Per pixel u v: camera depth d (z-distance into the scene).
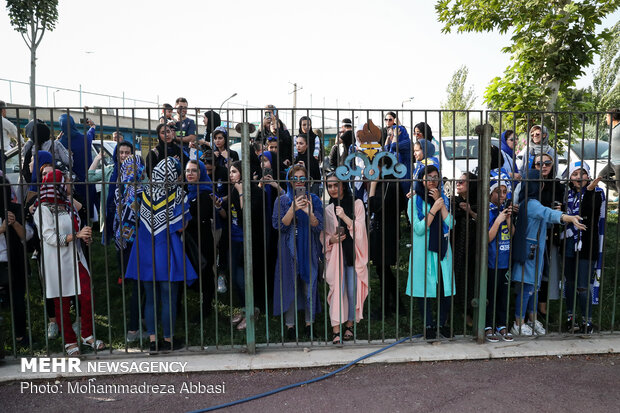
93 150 7.22
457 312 4.93
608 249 6.90
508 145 5.55
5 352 3.94
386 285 4.81
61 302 3.71
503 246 4.28
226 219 4.86
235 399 3.20
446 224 4.14
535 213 4.13
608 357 3.88
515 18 7.61
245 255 3.79
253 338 3.85
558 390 3.29
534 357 3.87
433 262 4.16
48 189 3.85
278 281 4.12
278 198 3.86
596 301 4.47
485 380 3.46
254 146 5.02
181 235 3.98
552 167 4.45
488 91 7.90
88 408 3.09
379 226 4.83
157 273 3.85
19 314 4.11
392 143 5.32
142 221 3.89
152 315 4.00
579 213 4.05
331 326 4.56
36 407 3.11
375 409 3.05
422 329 4.45
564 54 7.29
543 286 4.75
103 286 5.50
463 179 4.00
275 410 3.06
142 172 4.24
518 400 3.15
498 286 4.39
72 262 3.91
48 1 16.66
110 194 5.17
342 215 3.93
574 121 7.57
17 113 3.50
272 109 3.72
